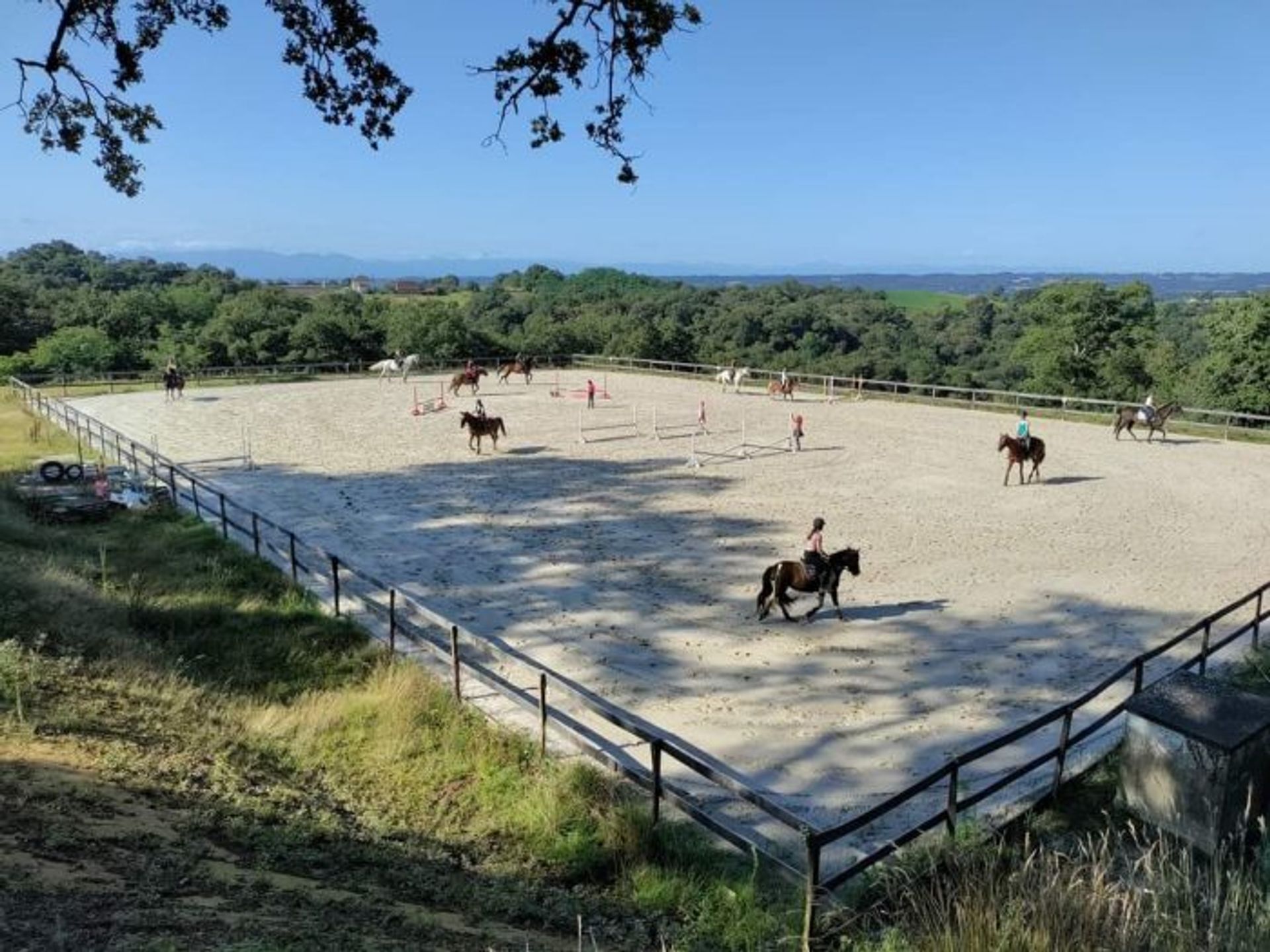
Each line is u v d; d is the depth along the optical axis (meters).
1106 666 12.95
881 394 45.16
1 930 4.52
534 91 10.08
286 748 9.62
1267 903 5.43
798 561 14.73
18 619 11.47
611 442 32.09
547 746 10.20
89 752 7.84
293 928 5.22
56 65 10.82
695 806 8.42
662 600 15.73
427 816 8.48
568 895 7.13
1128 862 7.26
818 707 11.64
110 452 29.00
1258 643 13.56
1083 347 57.62
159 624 13.59
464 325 70.38
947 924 5.59
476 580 16.77
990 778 9.76
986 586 16.52
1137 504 22.84
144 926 4.82
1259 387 42.88
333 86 10.70
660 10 9.70
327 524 20.81
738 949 6.50
